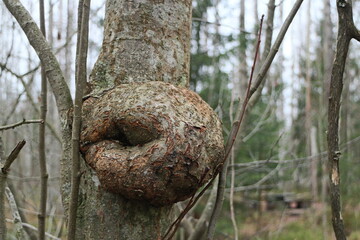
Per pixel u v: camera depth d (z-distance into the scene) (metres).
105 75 1.35
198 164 1.21
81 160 1.29
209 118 1.28
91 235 1.26
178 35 1.39
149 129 1.21
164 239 1.28
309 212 9.30
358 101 12.60
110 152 1.23
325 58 11.32
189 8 1.44
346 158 8.27
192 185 1.22
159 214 1.29
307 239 7.51
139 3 1.37
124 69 1.34
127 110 1.24
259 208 7.24
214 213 1.36
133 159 1.20
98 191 1.26
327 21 11.46
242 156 5.60
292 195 10.37
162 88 1.27
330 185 1.34
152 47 1.36
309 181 11.00
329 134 1.35
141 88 1.27
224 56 5.69
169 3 1.39
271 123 5.66
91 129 1.27
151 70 1.35
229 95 4.94
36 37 1.42
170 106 1.23
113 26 1.37
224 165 1.37
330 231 7.93
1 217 1.26
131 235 1.25
